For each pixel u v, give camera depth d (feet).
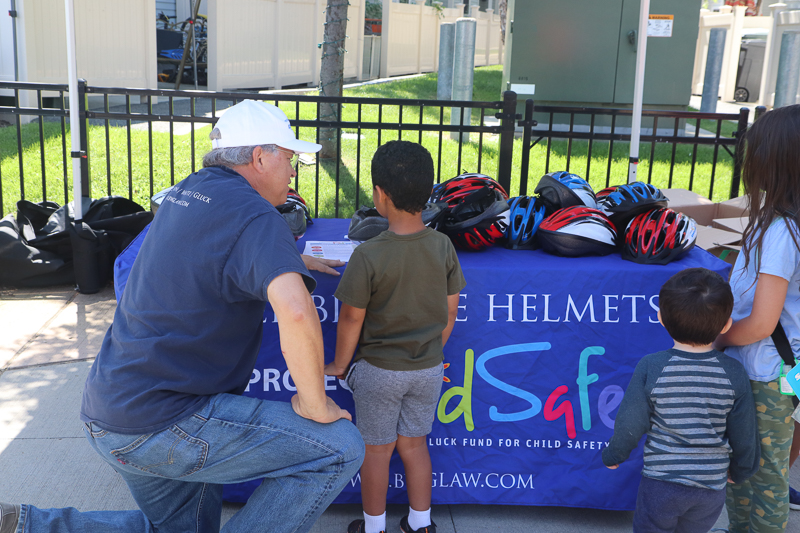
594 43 32.58
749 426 7.16
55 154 25.86
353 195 23.20
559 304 8.86
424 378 7.76
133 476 6.87
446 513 9.29
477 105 16.93
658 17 23.45
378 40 57.88
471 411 9.00
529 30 32.65
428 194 7.34
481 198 9.37
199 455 6.15
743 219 14.29
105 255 16.40
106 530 7.04
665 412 7.23
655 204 9.40
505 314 8.87
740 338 7.23
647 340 8.93
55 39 33.01
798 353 7.16
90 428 6.24
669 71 32.78
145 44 38.42
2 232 16.07
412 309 7.55
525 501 9.16
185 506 7.33
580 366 8.95
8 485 9.45
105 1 35.40
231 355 6.28
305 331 5.77
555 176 10.05
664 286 7.34
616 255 9.43
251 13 43.47
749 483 8.00
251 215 6.04
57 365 12.87
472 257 9.25
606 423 9.02
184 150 27.94
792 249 6.82
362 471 8.15
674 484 7.20
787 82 23.34
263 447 6.23
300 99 16.87
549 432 9.05
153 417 6.01
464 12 70.03
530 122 17.26
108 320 14.88
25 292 16.26
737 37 51.34
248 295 6.07
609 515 9.37
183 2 53.52
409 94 45.27
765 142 6.80
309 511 6.45
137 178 23.94
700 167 28.02
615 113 17.43
